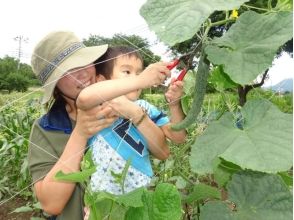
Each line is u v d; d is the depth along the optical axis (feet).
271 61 2.14
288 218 2.25
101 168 4.21
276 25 2.21
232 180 2.43
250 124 2.31
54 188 4.09
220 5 2.02
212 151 2.27
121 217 2.83
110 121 3.89
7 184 11.53
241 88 3.28
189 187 5.22
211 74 3.19
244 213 2.36
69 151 3.87
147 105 4.64
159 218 2.36
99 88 3.35
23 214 10.00
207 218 2.39
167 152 4.50
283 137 2.14
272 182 2.34
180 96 3.57
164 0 2.11
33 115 13.20
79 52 4.40
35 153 4.54
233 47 2.30
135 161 4.29
